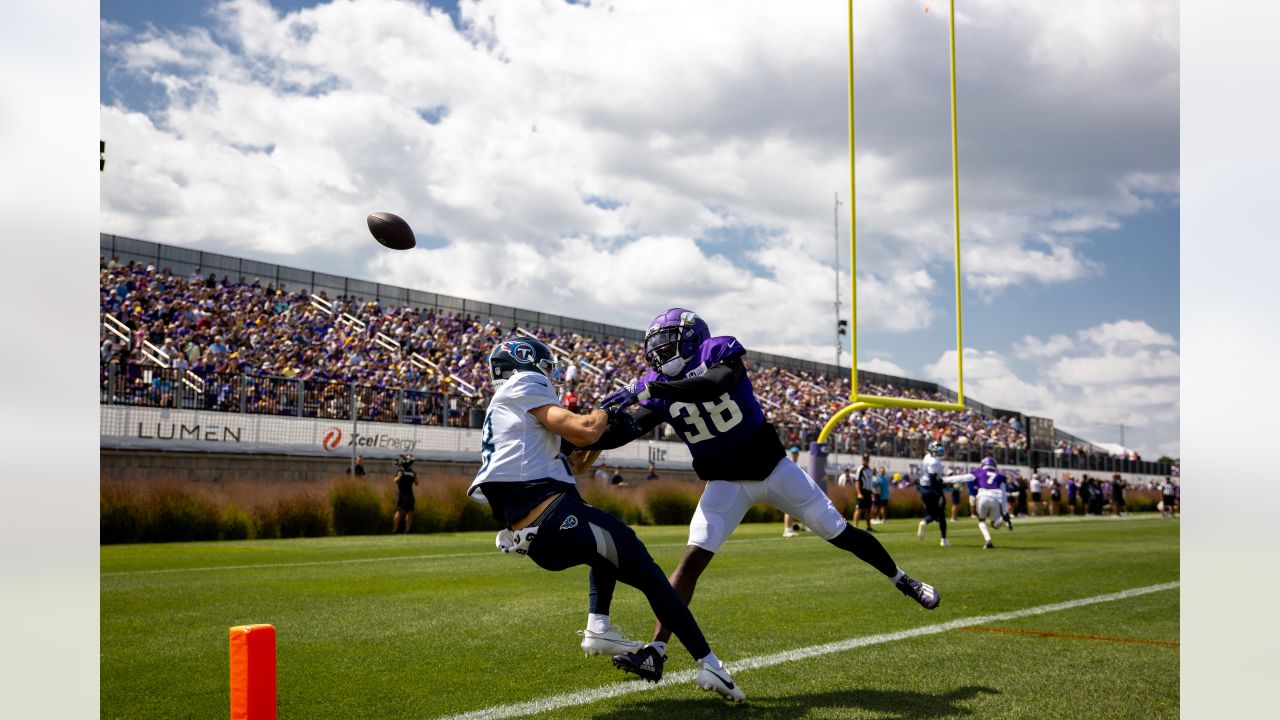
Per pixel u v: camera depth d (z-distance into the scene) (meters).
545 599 6.07
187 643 4.52
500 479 3.11
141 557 9.69
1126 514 33.03
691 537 3.77
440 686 3.61
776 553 10.33
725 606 5.80
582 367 30.58
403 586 6.83
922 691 3.54
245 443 17.02
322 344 24.44
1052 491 29.75
